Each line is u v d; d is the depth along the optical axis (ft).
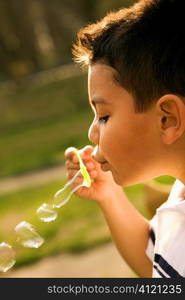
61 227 17.20
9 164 30.60
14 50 60.95
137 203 17.93
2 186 25.84
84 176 5.58
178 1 4.38
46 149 33.40
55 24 63.67
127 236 6.08
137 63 4.26
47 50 62.34
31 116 44.98
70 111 45.42
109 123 4.45
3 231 17.62
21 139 37.63
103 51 4.44
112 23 4.52
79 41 4.74
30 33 61.72
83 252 15.10
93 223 17.29
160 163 4.47
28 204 21.20
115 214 6.11
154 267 4.94
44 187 24.06
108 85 4.40
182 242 4.67
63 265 14.46
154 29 4.29
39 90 51.08
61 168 27.91
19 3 61.77
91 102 4.63
